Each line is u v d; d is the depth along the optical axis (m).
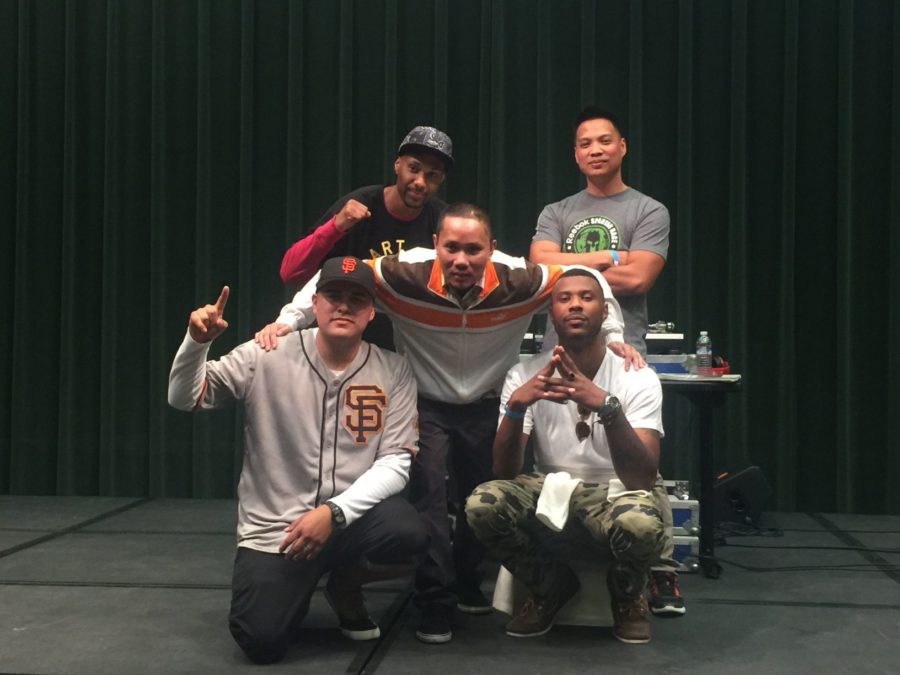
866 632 2.39
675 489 3.23
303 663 2.15
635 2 4.19
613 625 2.37
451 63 4.33
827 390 4.16
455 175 4.33
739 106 4.16
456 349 2.42
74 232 4.48
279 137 4.41
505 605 2.41
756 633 2.38
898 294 4.10
